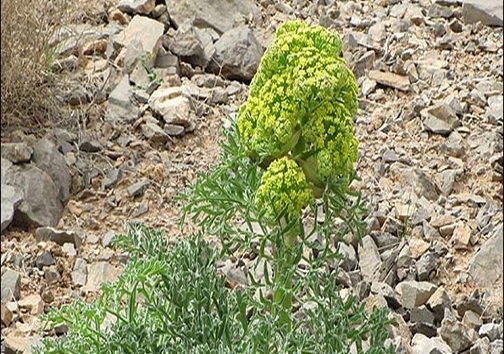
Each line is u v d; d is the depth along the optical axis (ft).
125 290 12.63
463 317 18.42
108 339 11.89
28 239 19.42
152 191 20.88
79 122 22.43
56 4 22.97
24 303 17.79
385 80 24.76
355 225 11.96
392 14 27.63
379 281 18.98
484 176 22.18
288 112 11.29
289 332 12.03
